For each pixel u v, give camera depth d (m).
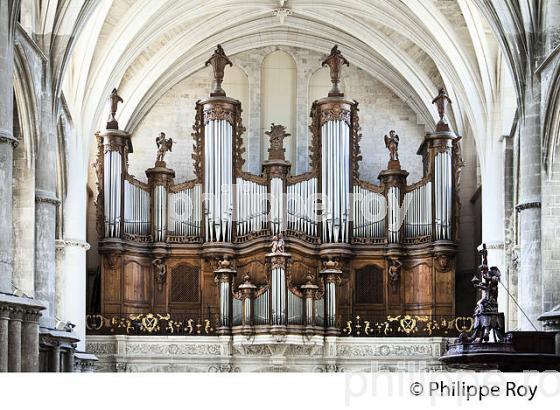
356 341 44.91
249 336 44.34
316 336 44.47
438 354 44.66
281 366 44.66
